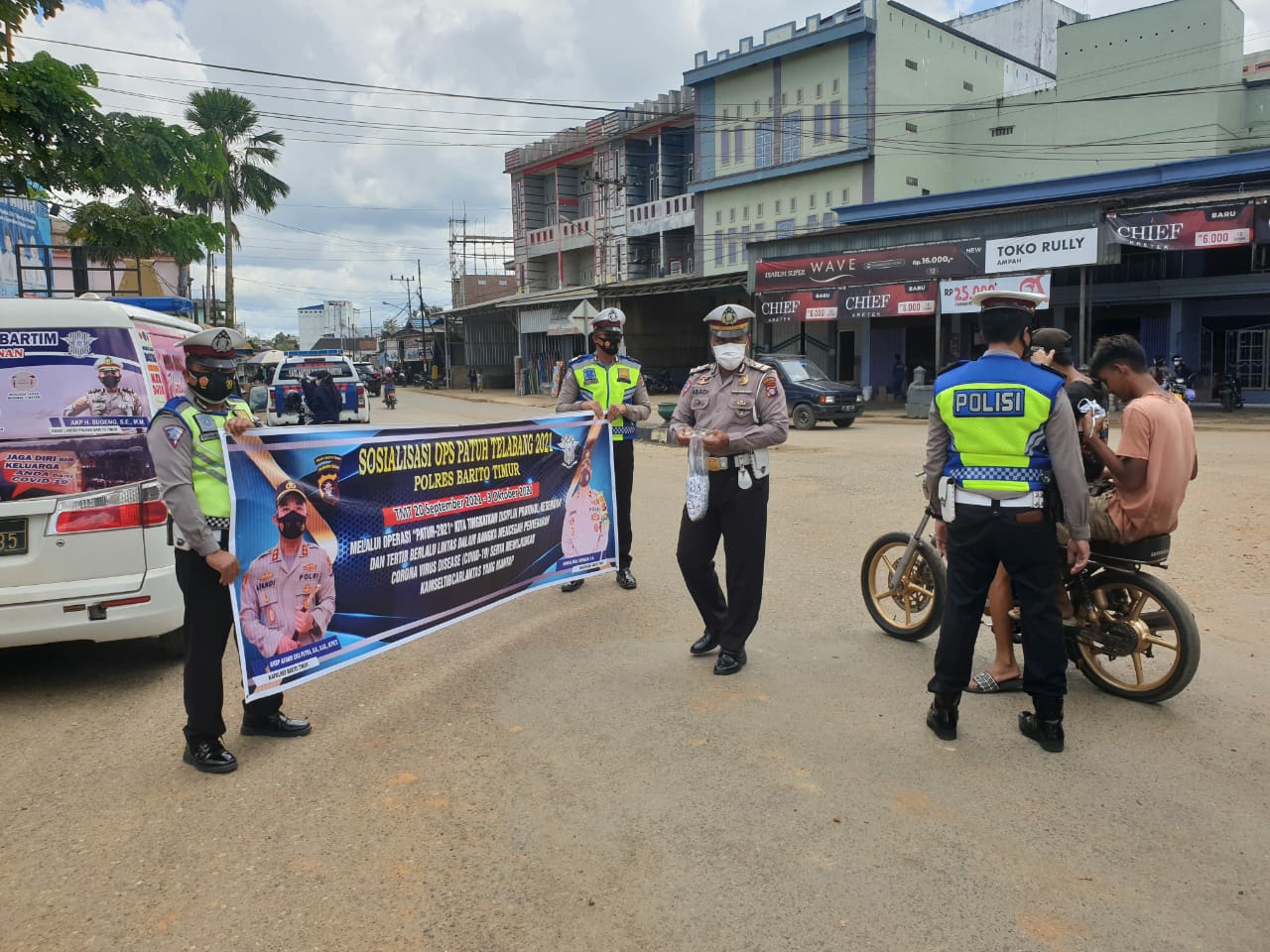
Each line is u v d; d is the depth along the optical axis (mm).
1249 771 3709
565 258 51250
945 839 3230
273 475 4004
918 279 23734
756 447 4770
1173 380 21562
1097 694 4570
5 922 2820
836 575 7039
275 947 2693
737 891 2945
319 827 3393
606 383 6648
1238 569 6801
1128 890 2918
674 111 43281
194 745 3855
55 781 3809
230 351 3877
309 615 4188
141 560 4902
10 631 4645
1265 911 2797
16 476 4660
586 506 6043
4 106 7855
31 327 4797
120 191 9328
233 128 36438
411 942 2711
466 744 4109
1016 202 25328
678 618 6059
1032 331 3887
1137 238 19672
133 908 2895
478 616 6168
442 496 4895
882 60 32125
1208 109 28203
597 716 4391
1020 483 3764
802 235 26391
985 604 4285
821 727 4211
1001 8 41312
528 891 2971
